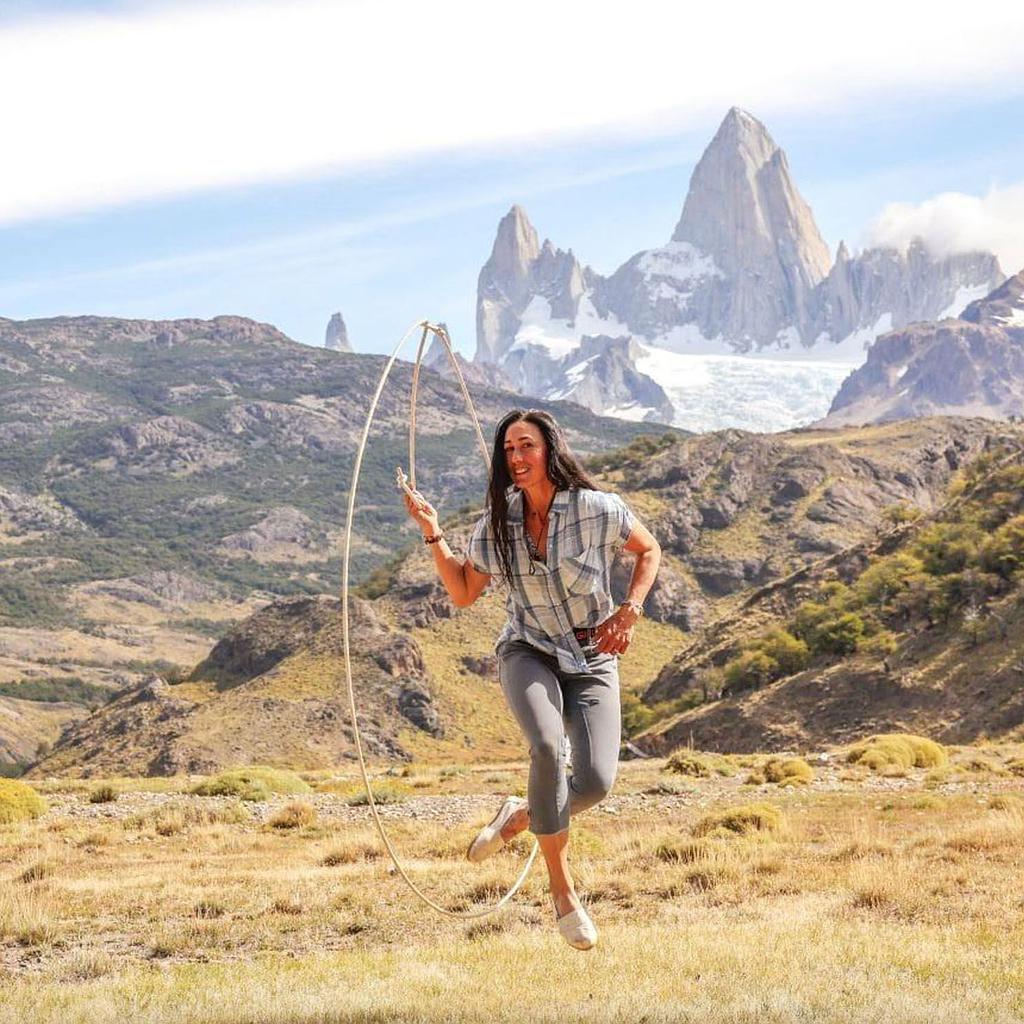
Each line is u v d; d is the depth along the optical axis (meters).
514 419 6.26
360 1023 7.05
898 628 109.75
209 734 133.00
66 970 11.57
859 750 49.41
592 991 7.98
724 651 124.81
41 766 145.25
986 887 13.52
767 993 7.41
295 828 29.17
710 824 23.02
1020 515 111.19
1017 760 45.12
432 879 17.30
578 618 6.32
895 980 7.89
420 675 150.75
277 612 167.38
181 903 15.81
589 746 6.21
